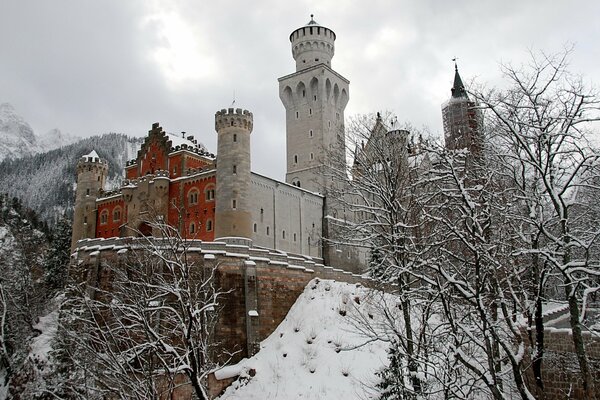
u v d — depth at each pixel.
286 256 52.31
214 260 45.66
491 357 15.19
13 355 45.09
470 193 20.34
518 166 19.73
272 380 38.28
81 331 23.33
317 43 96.75
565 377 25.61
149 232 68.56
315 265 55.06
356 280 60.81
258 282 47.91
